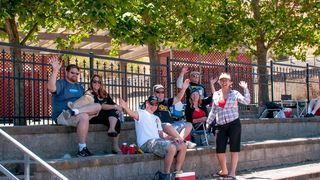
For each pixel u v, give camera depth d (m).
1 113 10.26
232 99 9.57
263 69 16.02
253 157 11.08
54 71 8.88
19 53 10.20
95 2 10.47
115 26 11.69
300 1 16.95
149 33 12.78
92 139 9.18
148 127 9.13
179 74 12.09
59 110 9.00
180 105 10.88
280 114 15.12
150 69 11.67
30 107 9.68
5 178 7.21
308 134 15.00
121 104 9.04
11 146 8.18
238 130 9.57
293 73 16.86
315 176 10.55
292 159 12.18
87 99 8.88
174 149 8.70
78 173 7.63
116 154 8.82
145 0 12.92
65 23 12.45
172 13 14.05
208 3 14.76
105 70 10.55
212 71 13.62
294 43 17.73
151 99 9.24
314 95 17.67
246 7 17.67
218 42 16.95
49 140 8.58
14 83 9.43
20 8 10.30
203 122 10.66
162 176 8.52
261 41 17.88
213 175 9.80
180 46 17.20
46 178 7.17
